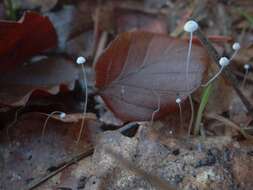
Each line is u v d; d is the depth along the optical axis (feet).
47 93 0.84
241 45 1.02
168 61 0.83
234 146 0.79
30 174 0.78
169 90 0.81
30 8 1.07
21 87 0.87
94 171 0.78
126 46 0.83
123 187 0.76
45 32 0.88
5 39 0.85
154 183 0.75
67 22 1.03
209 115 0.85
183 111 0.84
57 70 0.90
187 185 0.75
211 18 1.08
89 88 0.91
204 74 0.82
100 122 0.84
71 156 0.80
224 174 0.76
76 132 0.82
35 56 0.93
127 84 0.83
